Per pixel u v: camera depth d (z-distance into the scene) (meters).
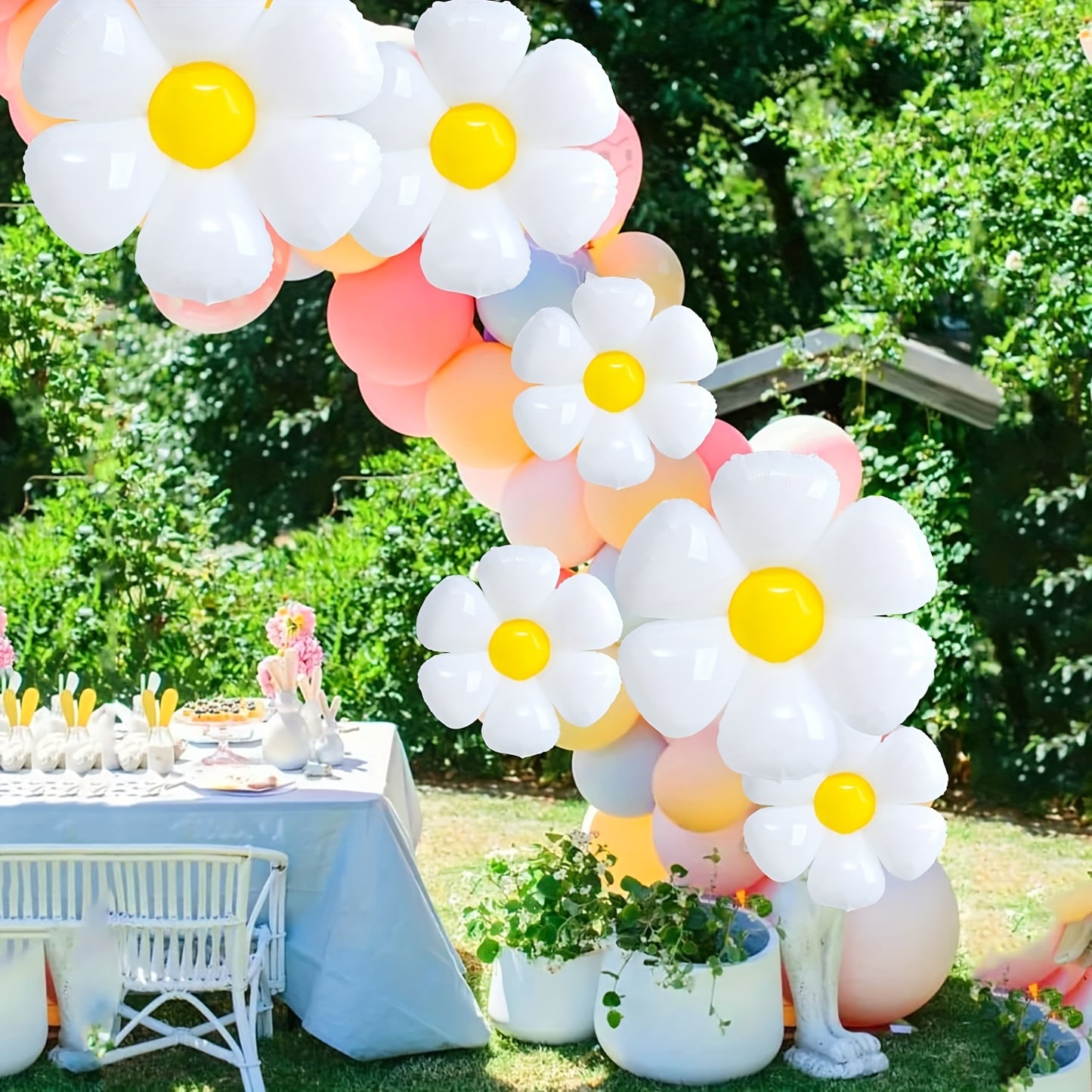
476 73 2.44
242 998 3.51
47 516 7.13
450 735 7.18
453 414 3.38
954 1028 3.98
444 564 7.10
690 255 11.59
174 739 4.30
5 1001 3.61
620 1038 3.65
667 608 2.40
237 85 2.08
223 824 3.70
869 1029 3.95
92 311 7.30
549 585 3.09
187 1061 3.77
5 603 6.84
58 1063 3.68
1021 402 6.66
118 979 3.49
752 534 2.38
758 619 2.39
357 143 2.10
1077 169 6.43
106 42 2.01
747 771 2.41
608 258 3.60
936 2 7.87
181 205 2.08
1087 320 6.23
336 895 3.71
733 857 3.83
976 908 5.20
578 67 2.46
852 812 2.77
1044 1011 3.67
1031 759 6.70
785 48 10.84
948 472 6.84
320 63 2.05
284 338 11.45
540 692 3.11
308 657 4.25
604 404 3.12
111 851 3.41
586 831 4.36
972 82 7.70
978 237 6.66
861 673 2.37
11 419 8.45
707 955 3.67
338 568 7.23
